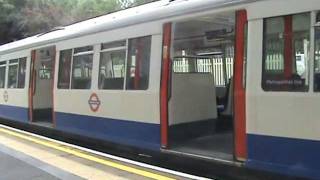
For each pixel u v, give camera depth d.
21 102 15.32
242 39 7.39
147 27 9.30
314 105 6.48
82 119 11.55
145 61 9.37
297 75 6.71
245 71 7.34
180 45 9.08
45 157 9.41
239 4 7.42
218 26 9.08
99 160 8.86
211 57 10.05
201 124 9.64
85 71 11.45
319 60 6.46
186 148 8.85
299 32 6.68
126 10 10.75
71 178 7.59
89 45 11.24
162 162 9.45
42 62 14.81
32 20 39.78
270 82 7.03
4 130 14.07
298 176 6.65
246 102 7.32
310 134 6.52
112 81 10.39
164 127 8.94
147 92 9.29
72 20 39.62
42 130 14.30
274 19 6.98
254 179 7.55
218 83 10.43
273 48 7.00
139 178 7.35
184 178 7.29
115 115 10.27
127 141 9.90
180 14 8.51
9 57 16.44
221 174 8.24
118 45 10.19
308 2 6.53
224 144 8.98
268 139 7.04
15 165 8.79
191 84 9.42
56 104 12.74
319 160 6.41
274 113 6.95
